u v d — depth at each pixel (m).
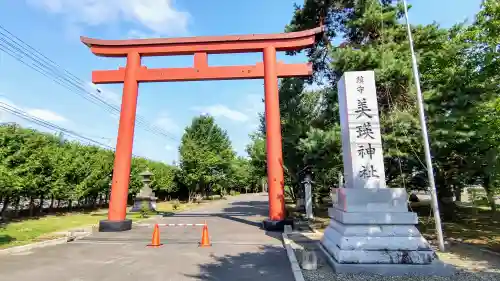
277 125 15.42
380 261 7.35
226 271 7.80
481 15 9.49
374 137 9.05
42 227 15.44
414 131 11.55
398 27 14.13
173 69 16.34
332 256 8.02
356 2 15.21
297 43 16.02
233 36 16.25
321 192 24.62
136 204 26.95
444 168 13.70
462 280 6.70
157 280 7.07
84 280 7.10
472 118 10.96
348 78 9.52
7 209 20.12
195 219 20.36
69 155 22.77
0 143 16.59
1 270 7.93
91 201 28.20
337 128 13.37
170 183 40.25
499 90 10.87
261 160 28.20
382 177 8.80
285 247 10.74
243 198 55.22
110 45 16.48
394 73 11.79
